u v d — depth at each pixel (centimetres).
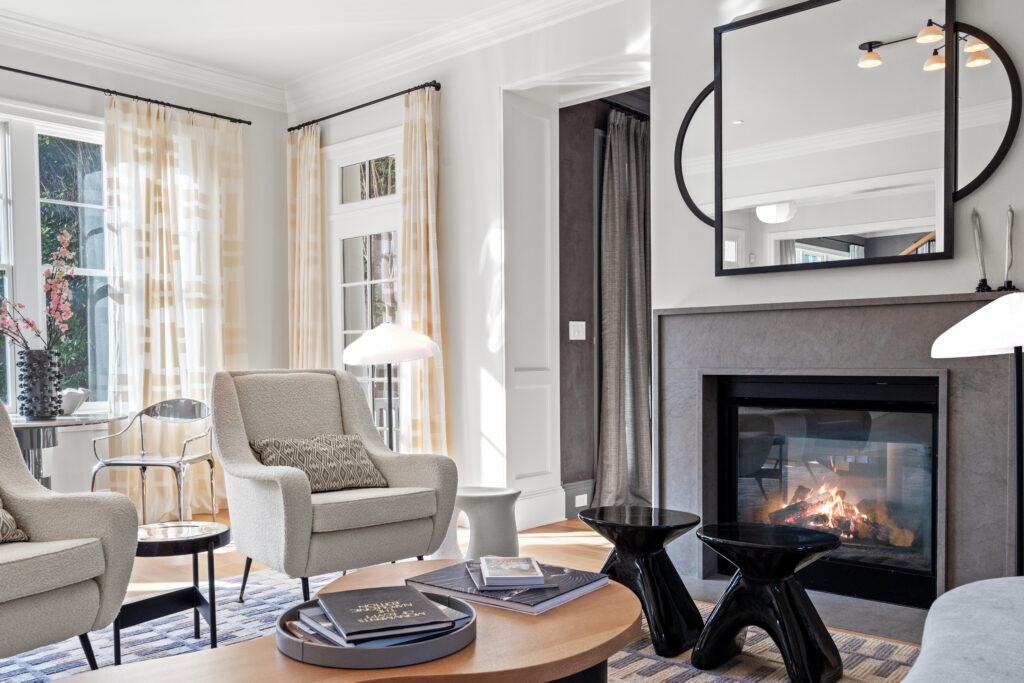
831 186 320
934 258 294
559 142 502
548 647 163
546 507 481
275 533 290
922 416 309
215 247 538
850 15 316
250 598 332
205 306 535
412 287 486
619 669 253
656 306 372
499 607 189
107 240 488
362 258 545
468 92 477
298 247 569
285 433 347
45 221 482
